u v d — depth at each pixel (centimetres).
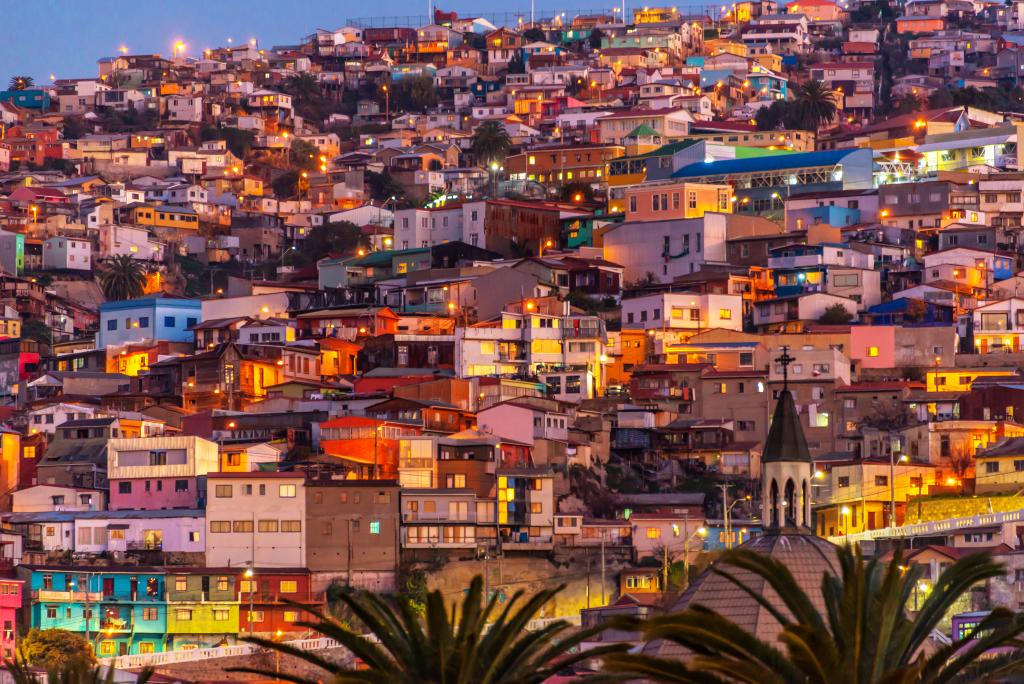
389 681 12588
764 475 15350
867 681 11331
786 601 11506
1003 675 12581
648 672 11319
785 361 15638
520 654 12900
